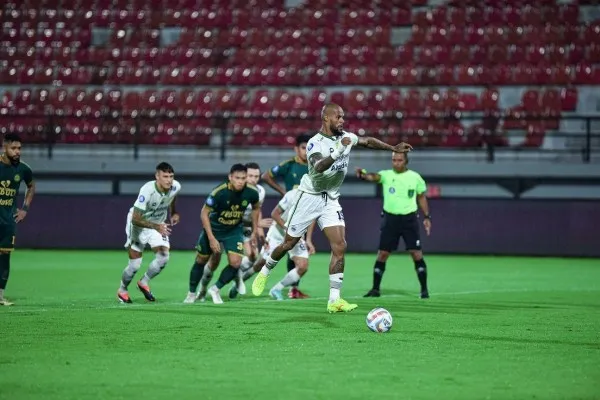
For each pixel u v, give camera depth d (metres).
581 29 93.62
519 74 90.31
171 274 57.84
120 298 40.91
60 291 47.31
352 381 22.33
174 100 91.88
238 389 21.36
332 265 35.47
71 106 92.75
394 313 36.06
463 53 93.12
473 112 88.31
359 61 94.00
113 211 77.88
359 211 76.62
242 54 95.94
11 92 95.06
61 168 82.38
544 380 22.59
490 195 79.44
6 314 34.84
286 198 42.41
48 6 102.88
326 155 33.44
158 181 39.81
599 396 20.86
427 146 84.56
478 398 20.62
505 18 96.00
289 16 98.81
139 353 26.14
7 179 39.31
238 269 40.16
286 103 90.62
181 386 21.67
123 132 88.69
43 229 78.25
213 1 101.56
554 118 76.69
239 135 87.94
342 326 31.78
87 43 99.88
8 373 23.14
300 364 24.52
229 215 39.47
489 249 75.31
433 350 26.89
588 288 49.88
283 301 40.62
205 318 33.84
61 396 20.62
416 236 43.50
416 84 91.00
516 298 43.28
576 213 74.31
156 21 100.88
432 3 99.06
